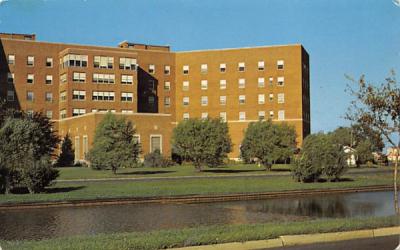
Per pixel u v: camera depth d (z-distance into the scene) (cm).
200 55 9525
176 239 1166
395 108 1584
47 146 5903
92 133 6788
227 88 9350
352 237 1328
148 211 2019
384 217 1562
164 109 9562
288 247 1201
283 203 2369
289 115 8988
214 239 1176
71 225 1630
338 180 3531
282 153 5081
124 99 8488
